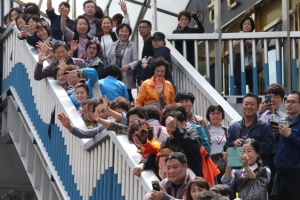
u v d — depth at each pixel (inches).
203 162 1024.9
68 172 1278.3
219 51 1565.0
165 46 1504.7
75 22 1603.1
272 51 1680.6
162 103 1322.6
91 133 1171.3
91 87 1364.4
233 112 1363.2
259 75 1657.2
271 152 1171.3
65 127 1227.9
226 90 1683.1
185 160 944.3
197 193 897.5
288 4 1583.4
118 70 1456.7
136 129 1010.1
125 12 1695.4
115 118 1168.2
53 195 1434.5
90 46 1514.5
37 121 1446.9
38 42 1423.5
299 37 1573.6
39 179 1491.1
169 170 940.0
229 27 1866.4
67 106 1285.7
